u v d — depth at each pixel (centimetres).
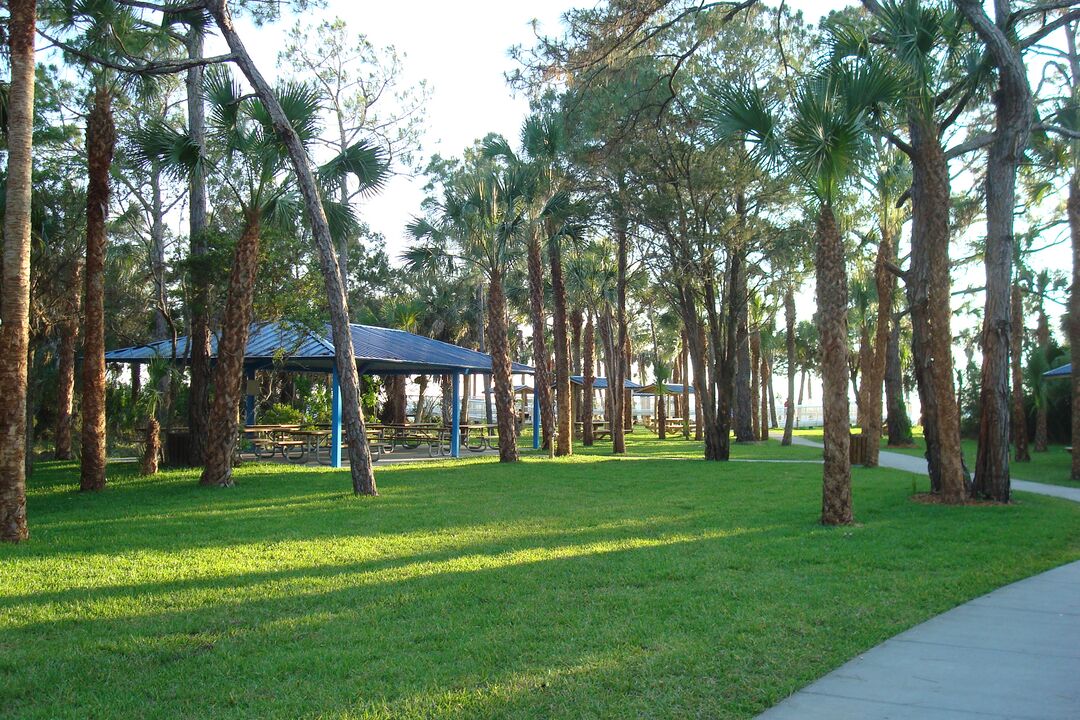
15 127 973
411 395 4741
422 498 1405
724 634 574
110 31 1421
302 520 1141
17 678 490
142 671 505
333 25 2892
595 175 2195
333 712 434
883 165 1861
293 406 3162
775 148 1103
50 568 810
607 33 1402
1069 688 477
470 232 2192
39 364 2272
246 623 609
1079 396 1930
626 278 3017
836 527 1068
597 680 481
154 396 1842
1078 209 1973
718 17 1505
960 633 592
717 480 1747
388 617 625
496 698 452
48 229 1834
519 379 6141
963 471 1365
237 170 1716
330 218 1725
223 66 1527
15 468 969
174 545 941
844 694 466
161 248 2475
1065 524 1109
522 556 866
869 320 3238
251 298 1623
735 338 2442
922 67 1250
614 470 2009
